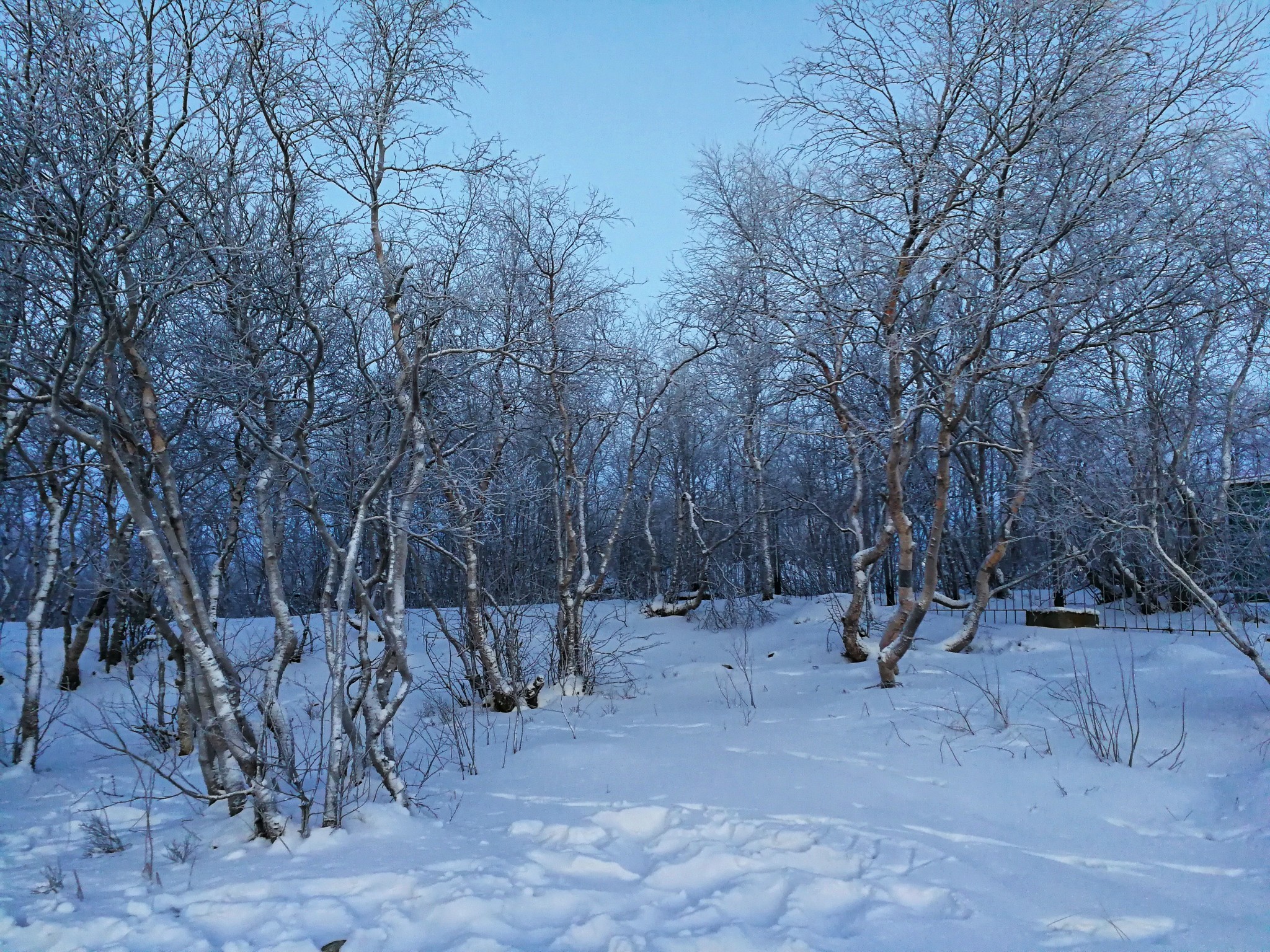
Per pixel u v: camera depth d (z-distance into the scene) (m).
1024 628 13.62
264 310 6.55
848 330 10.33
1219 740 6.69
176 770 7.16
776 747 7.67
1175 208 9.34
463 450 8.54
